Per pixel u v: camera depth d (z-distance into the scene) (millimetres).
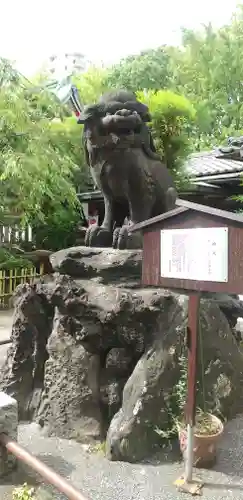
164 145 6953
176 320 3109
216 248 2238
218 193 9203
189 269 2387
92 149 3600
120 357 3234
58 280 3189
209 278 2275
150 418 2902
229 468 2762
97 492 2516
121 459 2840
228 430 3271
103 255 3604
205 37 17938
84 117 3400
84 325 3082
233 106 16250
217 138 15094
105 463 2830
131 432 2834
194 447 2727
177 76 16750
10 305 9062
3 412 2646
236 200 8906
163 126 6879
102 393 3236
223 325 3561
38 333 3604
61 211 10953
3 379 3629
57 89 13320
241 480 2627
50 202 10180
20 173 7957
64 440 3158
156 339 3064
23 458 2332
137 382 2971
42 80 14008
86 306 3090
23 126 8320
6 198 8992
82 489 2547
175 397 2992
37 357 3590
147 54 15906
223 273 2209
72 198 9188
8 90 8266
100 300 3201
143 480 2633
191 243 2373
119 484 2592
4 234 11289
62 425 3221
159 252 2568
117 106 3375
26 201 8703
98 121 3410
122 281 3504
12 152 8172
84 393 3240
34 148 8281
